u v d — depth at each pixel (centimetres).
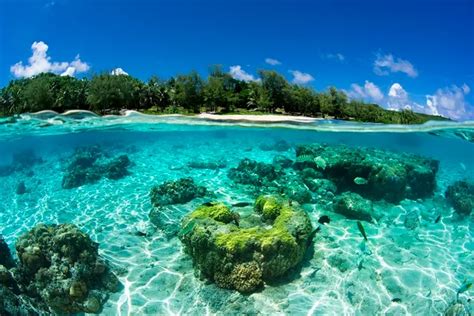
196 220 841
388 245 955
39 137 2870
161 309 725
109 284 779
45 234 799
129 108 2798
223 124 2427
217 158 2144
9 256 842
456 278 835
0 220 1253
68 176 1622
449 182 1812
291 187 1266
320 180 1339
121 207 1257
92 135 3062
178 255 905
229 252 751
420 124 2247
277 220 876
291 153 2341
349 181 1346
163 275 827
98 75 2664
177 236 988
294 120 2278
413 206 1283
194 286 779
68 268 754
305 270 824
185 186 1238
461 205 1260
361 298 744
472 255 950
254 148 2684
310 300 730
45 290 728
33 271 767
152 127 2611
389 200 1298
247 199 1270
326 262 855
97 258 789
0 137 2612
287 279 793
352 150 1553
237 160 2073
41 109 2427
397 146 3797
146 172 1744
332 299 736
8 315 657
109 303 742
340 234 1000
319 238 969
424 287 791
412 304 738
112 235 1029
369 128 2431
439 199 1380
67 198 1405
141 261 886
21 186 1593
